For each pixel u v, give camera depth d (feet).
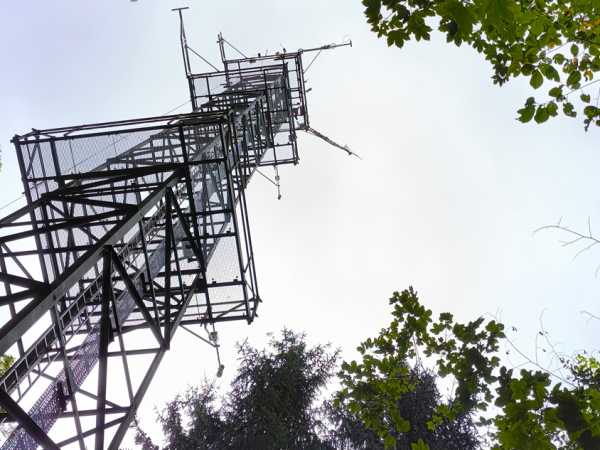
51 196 22.29
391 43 11.26
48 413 17.04
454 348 15.51
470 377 14.79
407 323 16.66
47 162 25.26
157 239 27.91
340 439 47.88
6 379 17.02
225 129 29.94
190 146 30.89
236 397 49.67
